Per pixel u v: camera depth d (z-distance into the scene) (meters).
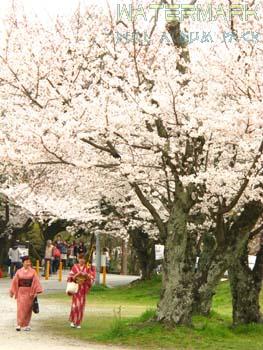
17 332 13.98
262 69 12.77
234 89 13.13
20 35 13.85
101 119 12.27
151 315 14.52
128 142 12.81
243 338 13.73
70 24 14.33
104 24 14.43
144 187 15.76
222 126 11.87
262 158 11.91
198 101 13.23
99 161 13.58
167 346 12.09
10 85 13.73
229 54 12.91
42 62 13.44
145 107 12.19
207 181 12.33
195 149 13.09
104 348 11.62
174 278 13.44
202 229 14.96
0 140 13.11
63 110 13.40
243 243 13.77
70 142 12.46
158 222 13.71
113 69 13.64
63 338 13.05
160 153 12.84
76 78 13.99
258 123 11.75
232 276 15.27
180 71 13.87
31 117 12.60
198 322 14.25
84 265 15.20
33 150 12.70
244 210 13.66
